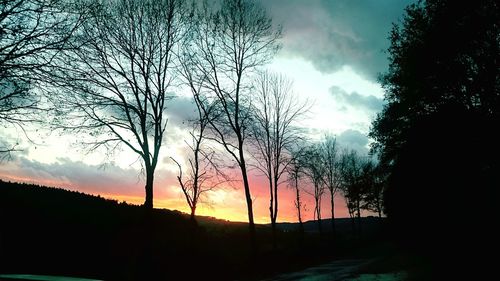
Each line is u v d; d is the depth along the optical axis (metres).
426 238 25.56
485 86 22.73
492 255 16.53
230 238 39.19
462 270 15.25
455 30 22.41
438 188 24.92
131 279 20.22
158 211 35.16
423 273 16.67
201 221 46.78
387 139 35.78
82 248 22.92
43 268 19.66
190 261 24.81
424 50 24.03
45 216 24.97
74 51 11.07
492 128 22.77
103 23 19.50
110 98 20.17
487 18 21.11
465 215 22.16
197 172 26.72
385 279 16.95
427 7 24.19
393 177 32.91
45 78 10.41
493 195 21.98
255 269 26.08
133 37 21.73
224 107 28.16
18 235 21.73
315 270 26.00
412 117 29.28
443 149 25.36
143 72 21.61
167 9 22.72
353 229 73.75
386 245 45.22
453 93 24.52
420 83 25.47
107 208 30.67
